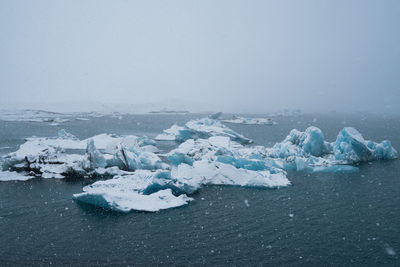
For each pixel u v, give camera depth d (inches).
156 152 1899.6
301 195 1106.7
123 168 1427.2
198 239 753.6
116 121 4948.3
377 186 1216.8
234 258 664.4
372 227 830.5
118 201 952.3
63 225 828.6
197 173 1256.8
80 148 1998.0
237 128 3737.7
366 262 649.6
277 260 656.4
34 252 682.8
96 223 842.8
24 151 1449.3
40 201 1012.5
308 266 633.6
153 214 911.0
